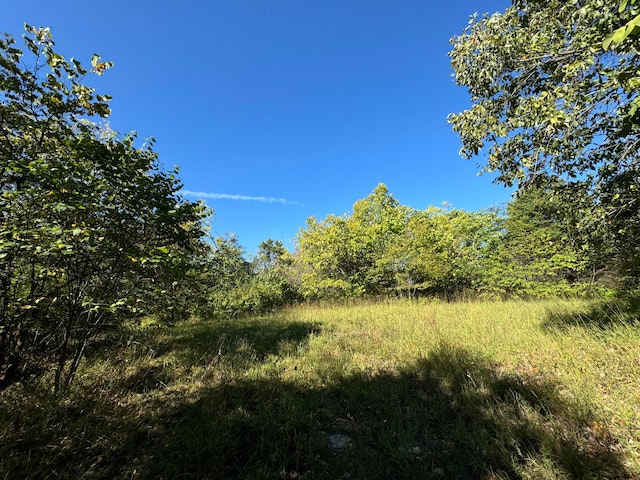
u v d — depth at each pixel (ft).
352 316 30.99
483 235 53.01
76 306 11.48
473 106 13.41
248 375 14.42
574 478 6.89
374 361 15.76
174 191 13.23
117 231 11.12
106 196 10.87
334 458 8.39
